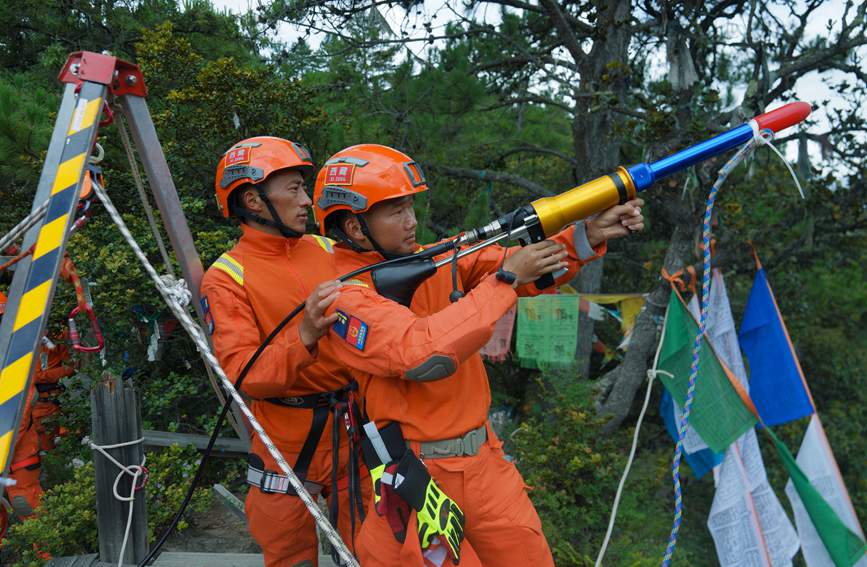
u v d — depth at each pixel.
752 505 7.33
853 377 15.03
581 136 10.38
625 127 8.72
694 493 11.36
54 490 4.47
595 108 8.61
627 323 9.27
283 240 2.53
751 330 7.91
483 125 11.85
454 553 1.75
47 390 5.07
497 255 2.32
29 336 1.57
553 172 13.94
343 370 2.44
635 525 7.93
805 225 10.92
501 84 11.80
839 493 7.54
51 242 1.66
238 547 4.81
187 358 6.27
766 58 7.68
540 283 2.06
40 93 6.72
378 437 1.87
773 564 7.46
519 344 8.45
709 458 7.95
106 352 5.67
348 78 9.71
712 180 8.78
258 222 2.51
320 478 2.52
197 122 6.45
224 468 5.77
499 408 10.84
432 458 1.88
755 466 7.72
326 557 3.42
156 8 10.74
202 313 2.48
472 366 2.03
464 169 10.31
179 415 6.30
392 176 1.93
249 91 6.62
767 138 1.89
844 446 13.88
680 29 8.18
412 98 9.05
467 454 1.92
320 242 2.75
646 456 11.42
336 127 7.02
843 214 11.11
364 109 9.37
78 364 5.31
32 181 6.20
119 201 6.48
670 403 8.20
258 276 2.46
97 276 5.52
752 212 11.36
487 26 10.21
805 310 14.65
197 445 5.32
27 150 5.97
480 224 8.53
